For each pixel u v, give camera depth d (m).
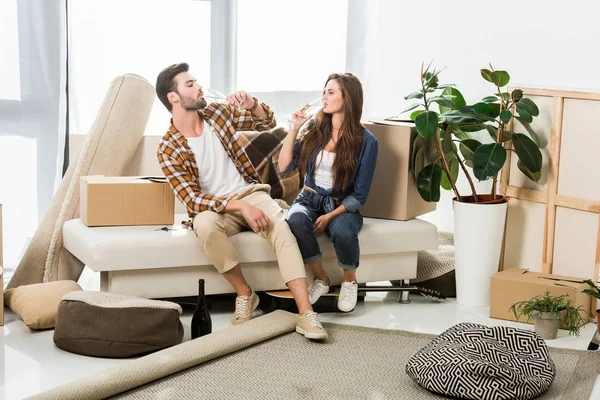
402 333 3.68
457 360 3.01
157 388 3.02
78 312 3.37
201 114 3.93
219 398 2.94
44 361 3.28
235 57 5.16
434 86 4.08
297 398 2.95
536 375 3.06
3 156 4.65
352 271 3.93
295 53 5.27
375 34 5.32
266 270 3.94
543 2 4.23
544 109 4.17
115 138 4.33
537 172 4.16
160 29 4.95
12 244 4.74
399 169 4.21
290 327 3.64
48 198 4.75
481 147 4.02
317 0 5.25
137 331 3.32
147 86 4.47
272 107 5.29
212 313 3.95
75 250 3.87
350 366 3.28
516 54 4.39
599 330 3.54
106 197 3.89
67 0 4.67
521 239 4.36
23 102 4.62
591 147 3.97
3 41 4.54
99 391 2.87
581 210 4.05
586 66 4.05
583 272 4.07
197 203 3.77
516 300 3.90
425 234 4.17
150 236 3.75
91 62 4.80
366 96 5.39
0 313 3.69
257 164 4.37
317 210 4.00
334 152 3.94
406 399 2.97
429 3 4.90
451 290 4.33
